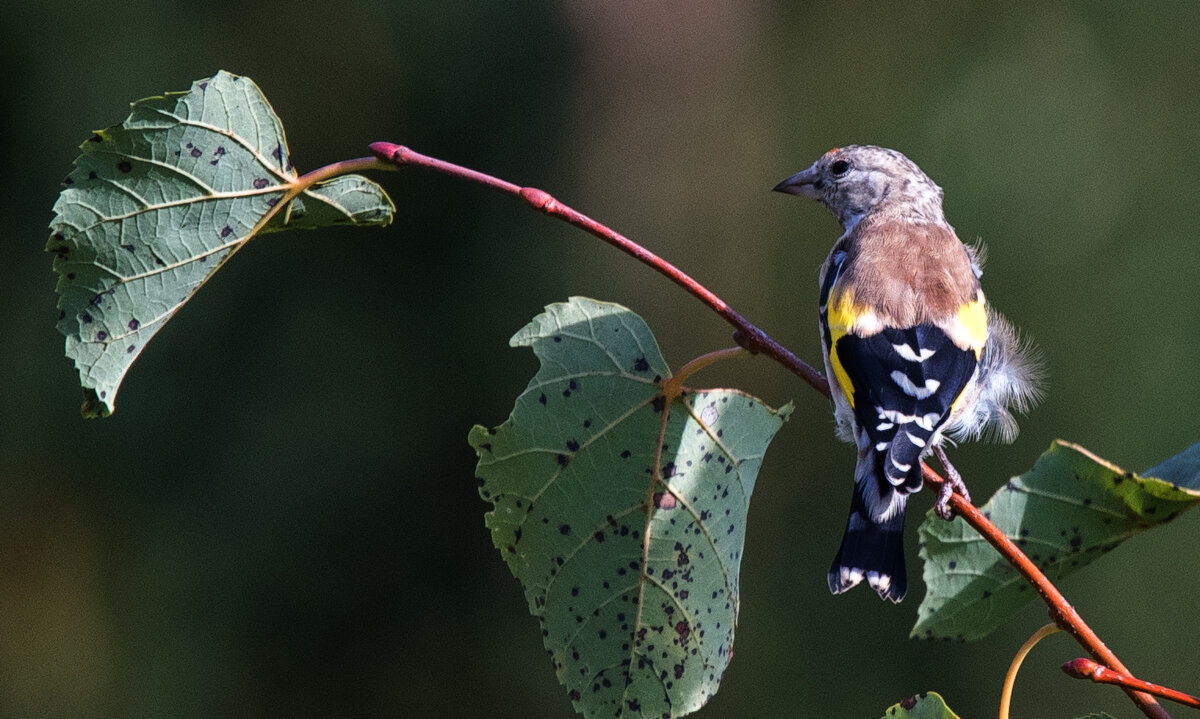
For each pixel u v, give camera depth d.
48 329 13.59
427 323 14.12
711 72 15.77
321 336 13.79
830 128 15.98
